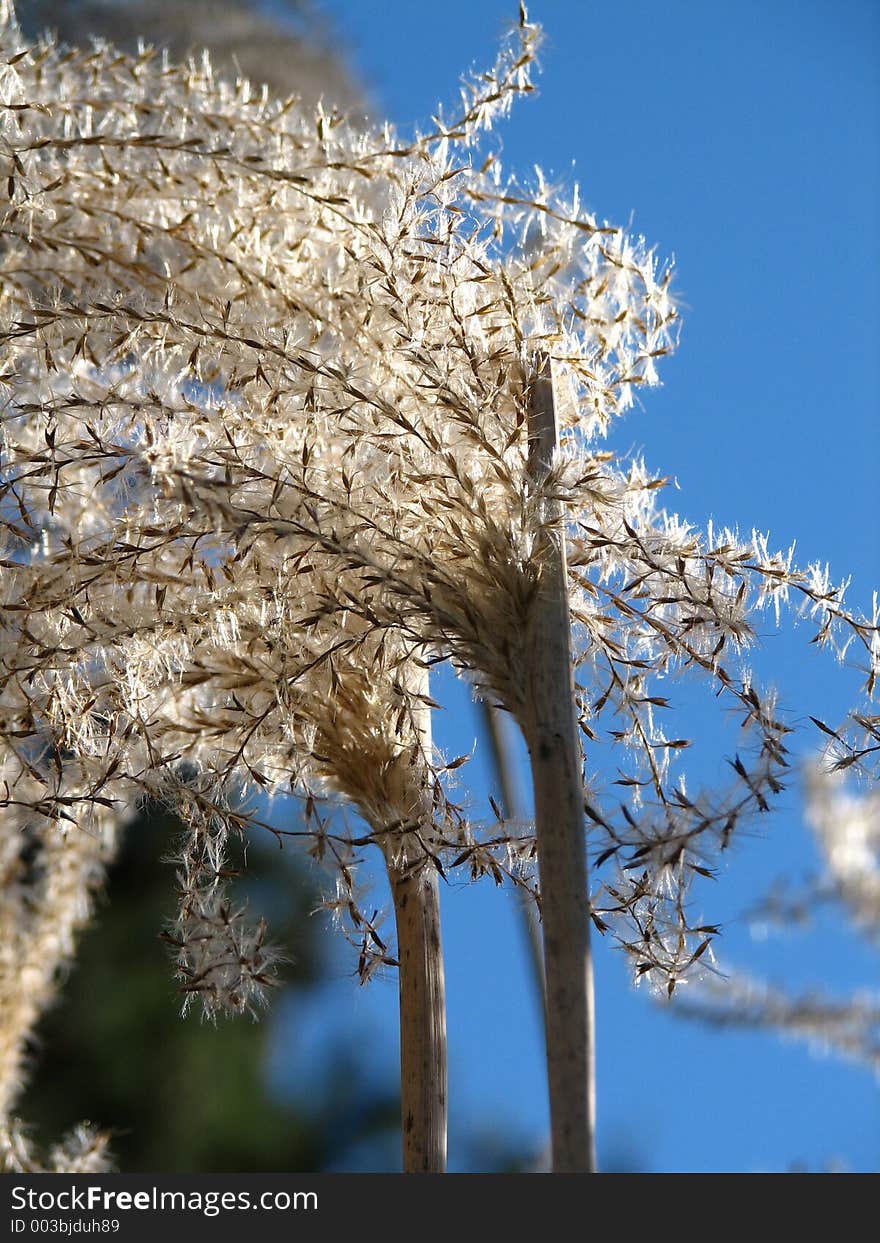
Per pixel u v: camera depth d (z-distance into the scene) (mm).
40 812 576
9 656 576
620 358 599
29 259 602
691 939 566
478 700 572
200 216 605
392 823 574
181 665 579
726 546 583
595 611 589
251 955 579
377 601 575
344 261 601
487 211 600
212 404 586
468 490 566
